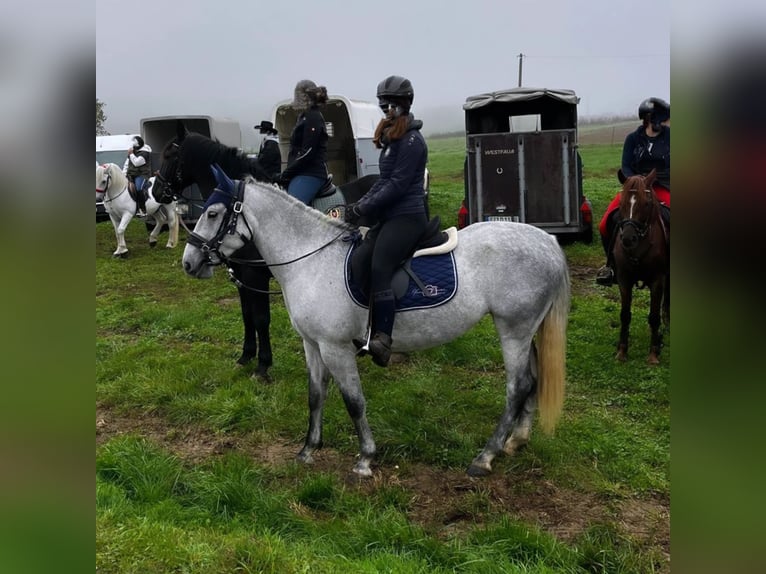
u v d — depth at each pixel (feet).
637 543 11.54
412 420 16.46
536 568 10.74
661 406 17.40
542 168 36.99
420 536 11.73
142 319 26.17
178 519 12.32
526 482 13.82
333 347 13.96
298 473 14.38
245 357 20.77
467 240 14.16
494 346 22.08
